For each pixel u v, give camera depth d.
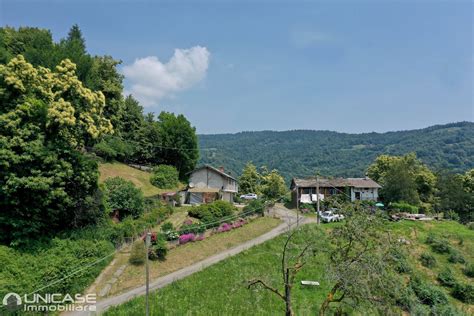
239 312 24.09
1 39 46.12
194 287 27.05
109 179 40.69
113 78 63.44
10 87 27.56
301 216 53.66
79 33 70.19
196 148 72.75
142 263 29.89
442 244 39.56
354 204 18.42
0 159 24.59
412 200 60.44
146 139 67.62
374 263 16.11
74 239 28.47
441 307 27.50
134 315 22.55
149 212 41.56
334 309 22.56
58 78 30.69
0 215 25.52
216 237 38.88
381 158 79.69
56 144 27.88
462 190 64.06
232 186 67.69
